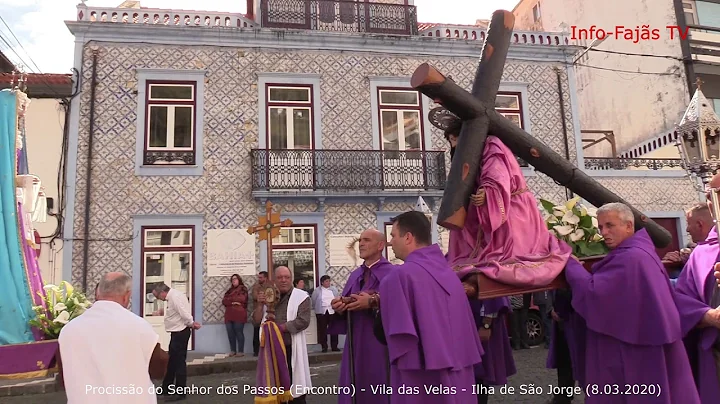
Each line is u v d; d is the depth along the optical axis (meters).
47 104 12.06
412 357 2.60
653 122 17.03
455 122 3.35
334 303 3.55
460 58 14.10
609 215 3.09
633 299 2.81
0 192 5.48
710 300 3.10
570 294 3.46
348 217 12.88
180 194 12.18
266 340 5.15
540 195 13.76
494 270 2.80
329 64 13.40
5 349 4.54
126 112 12.24
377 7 14.37
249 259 12.19
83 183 11.80
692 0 17.17
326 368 9.67
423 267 2.79
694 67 16.69
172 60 12.62
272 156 12.59
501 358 4.02
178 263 11.95
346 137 13.20
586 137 19.81
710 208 3.02
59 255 11.55
